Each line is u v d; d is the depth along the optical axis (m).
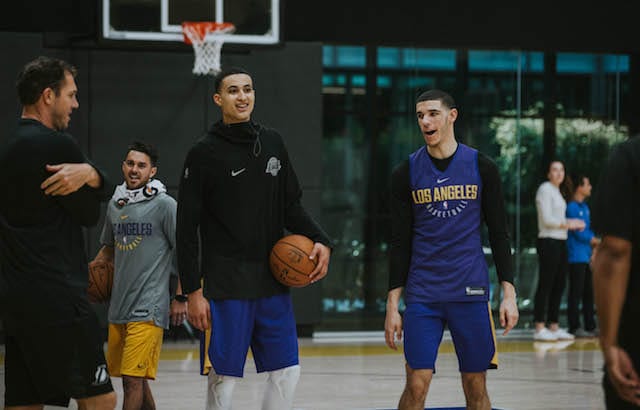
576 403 12.49
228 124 8.12
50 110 6.89
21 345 6.86
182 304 9.95
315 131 19.48
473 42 20.50
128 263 9.86
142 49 18.56
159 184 10.02
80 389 6.88
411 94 21.48
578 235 19.59
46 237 6.75
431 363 8.66
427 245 8.74
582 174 19.67
